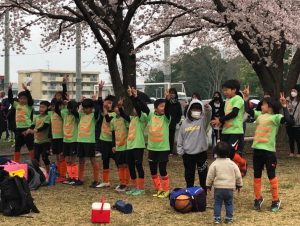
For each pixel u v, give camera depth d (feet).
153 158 23.59
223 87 22.75
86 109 26.55
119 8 36.50
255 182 21.12
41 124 28.48
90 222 19.07
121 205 20.68
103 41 35.94
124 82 38.01
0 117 37.78
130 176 25.32
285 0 36.94
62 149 28.12
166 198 23.36
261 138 20.85
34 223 18.94
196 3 39.06
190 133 22.16
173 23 42.96
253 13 36.01
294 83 45.09
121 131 25.04
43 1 40.32
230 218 18.78
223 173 18.65
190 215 20.10
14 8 40.65
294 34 36.78
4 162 24.47
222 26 39.42
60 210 21.04
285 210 20.67
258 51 40.45
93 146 26.58
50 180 26.99
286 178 28.27
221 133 23.09
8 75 77.92
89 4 35.06
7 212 19.94
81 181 27.12
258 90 144.77
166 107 23.40
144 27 43.70
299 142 37.52
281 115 20.62
